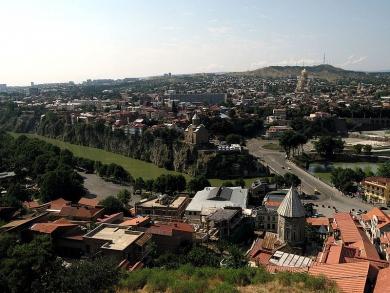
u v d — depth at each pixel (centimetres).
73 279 6281
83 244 12256
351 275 7212
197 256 10419
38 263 7056
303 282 6838
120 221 15050
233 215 15312
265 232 15575
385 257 11869
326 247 10738
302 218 11869
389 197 19700
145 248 11869
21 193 19075
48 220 14862
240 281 6912
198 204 17775
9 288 6981
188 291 6481
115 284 6712
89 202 17550
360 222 15525
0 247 9212
